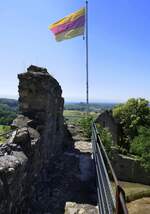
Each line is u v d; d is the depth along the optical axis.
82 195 7.31
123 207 2.47
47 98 8.28
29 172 6.32
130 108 38.44
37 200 6.80
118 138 38.06
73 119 17.33
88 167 9.52
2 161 5.00
